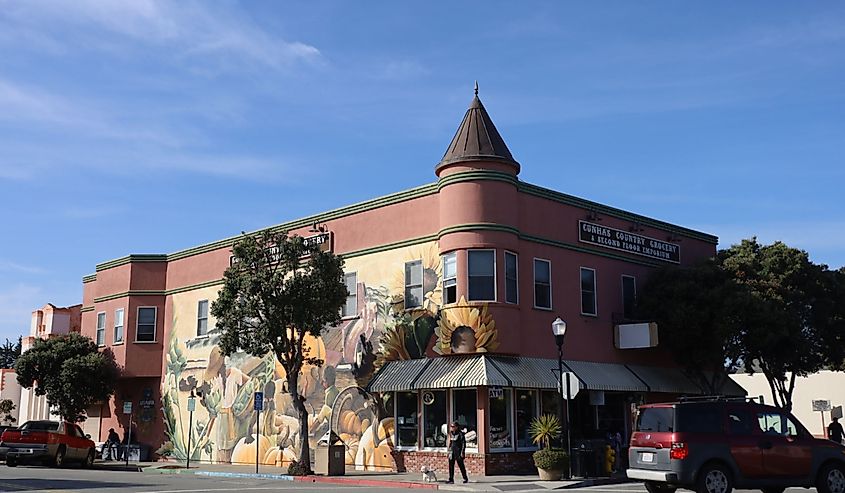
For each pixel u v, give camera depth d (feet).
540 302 94.94
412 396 93.91
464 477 78.33
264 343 91.71
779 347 109.60
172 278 131.03
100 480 80.48
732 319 100.83
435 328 92.27
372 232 102.32
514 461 88.22
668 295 104.12
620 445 93.66
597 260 103.19
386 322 97.96
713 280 105.60
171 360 127.75
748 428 58.85
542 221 97.04
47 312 174.29
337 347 102.83
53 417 155.63
